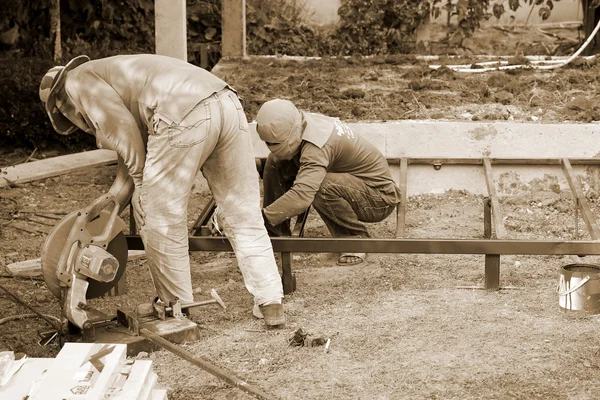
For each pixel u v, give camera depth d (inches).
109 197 197.2
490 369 180.1
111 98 195.8
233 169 204.1
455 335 198.8
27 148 398.9
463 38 537.6
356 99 352.5
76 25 524.4
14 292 235.6
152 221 198.4
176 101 192.2
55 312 221.1
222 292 234.7
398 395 169.2
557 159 301.3
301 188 231.3
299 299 226.8
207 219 254.4
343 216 251.0
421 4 532.1
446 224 290.0
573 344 192.1
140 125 202.8
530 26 539.2
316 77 390.9
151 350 191.2
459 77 382.3
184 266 204.1
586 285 210.7
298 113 235.5
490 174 273.4
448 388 171.6
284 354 189.9
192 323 198.1
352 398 168.6
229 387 174.1
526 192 312.2
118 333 193.0
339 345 194.5
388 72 404.2
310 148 233.9
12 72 395.9
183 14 316.2
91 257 189.0
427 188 316.5
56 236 192.4
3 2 479.5
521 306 217.9
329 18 545.0
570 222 289.6
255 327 207.2
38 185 341.4
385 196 251.3
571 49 539.2
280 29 544.1
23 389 138.7
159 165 194.9
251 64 426.9
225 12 449.4
